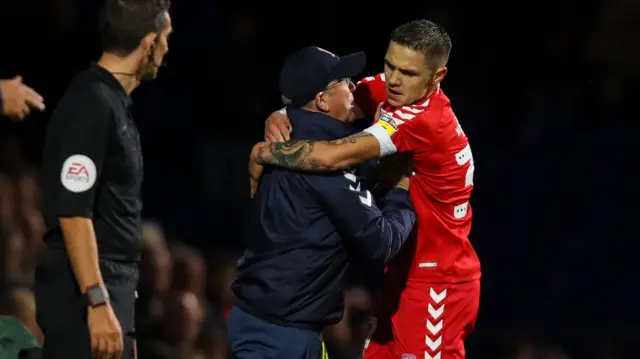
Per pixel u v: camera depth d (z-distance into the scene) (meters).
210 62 37.44
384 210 14.81
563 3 40.53
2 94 13.71
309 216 14.21
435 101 14.82
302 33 39.06
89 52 35.72
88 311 13.14
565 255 35.53
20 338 15.85
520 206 36.66
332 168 13.98
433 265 15.25
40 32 35.66
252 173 14.73
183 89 36.78
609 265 35.50
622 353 32.91
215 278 22.86
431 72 14.50
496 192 36.97
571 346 32.78
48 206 13.38
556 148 38.59
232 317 14.77
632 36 40.81
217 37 37.84
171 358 19.47
